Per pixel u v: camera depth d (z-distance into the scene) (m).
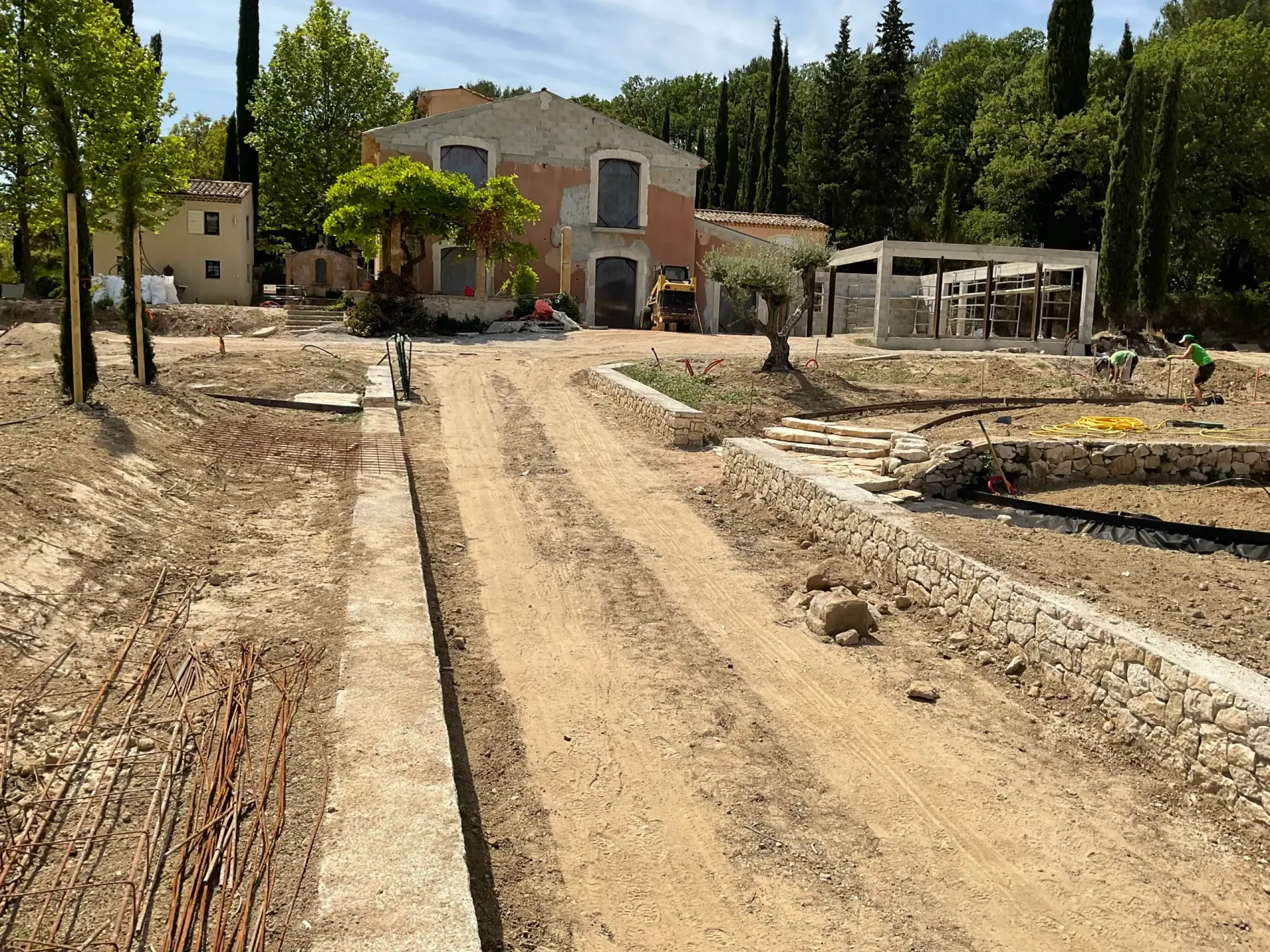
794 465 12.98
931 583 9.29
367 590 7.88
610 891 5.00
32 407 11.04
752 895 5.06
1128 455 14.67
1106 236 37.41
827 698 7.43
